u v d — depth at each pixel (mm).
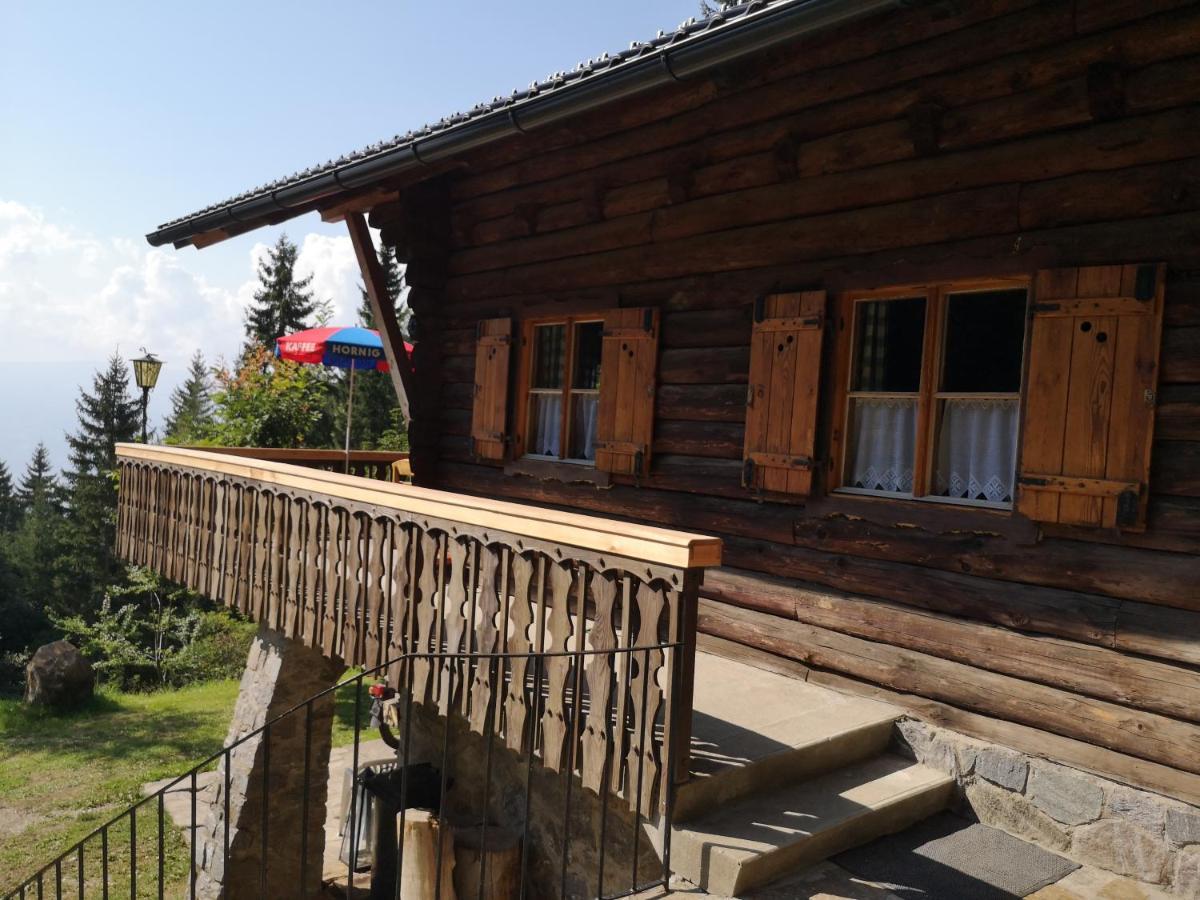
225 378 17656
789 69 5348
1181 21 3836
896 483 5059
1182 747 3844
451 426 8320
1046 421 4254
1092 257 4145
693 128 5949
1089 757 4133
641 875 4367
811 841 3773
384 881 6566
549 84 5270
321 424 29703
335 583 5660
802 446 5227
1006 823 4367
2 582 35938
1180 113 3883
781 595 5445
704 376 5902
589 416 7035
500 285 7660
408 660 4129
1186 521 3863
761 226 5566
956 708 4617
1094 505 4086
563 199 7008
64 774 10930
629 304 6445
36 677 13820
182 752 11844
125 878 8141
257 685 7590
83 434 50000
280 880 7441
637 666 3756
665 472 6180
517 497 7516
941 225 4684
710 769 3947
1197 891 3752
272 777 7336
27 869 8391
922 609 4797
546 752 4055
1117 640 4051
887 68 4879
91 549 34344
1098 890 3838
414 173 7402
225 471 6918
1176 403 3893
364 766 7289
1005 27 4395
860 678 5051
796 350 5254
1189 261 3852
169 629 18484
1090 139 4152
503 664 4297
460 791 6312
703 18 4391
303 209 7605
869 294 5086
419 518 4863
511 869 5301
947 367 4848
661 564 3561
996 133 4473
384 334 8219
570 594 3982
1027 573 4375
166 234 8047
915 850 4059
